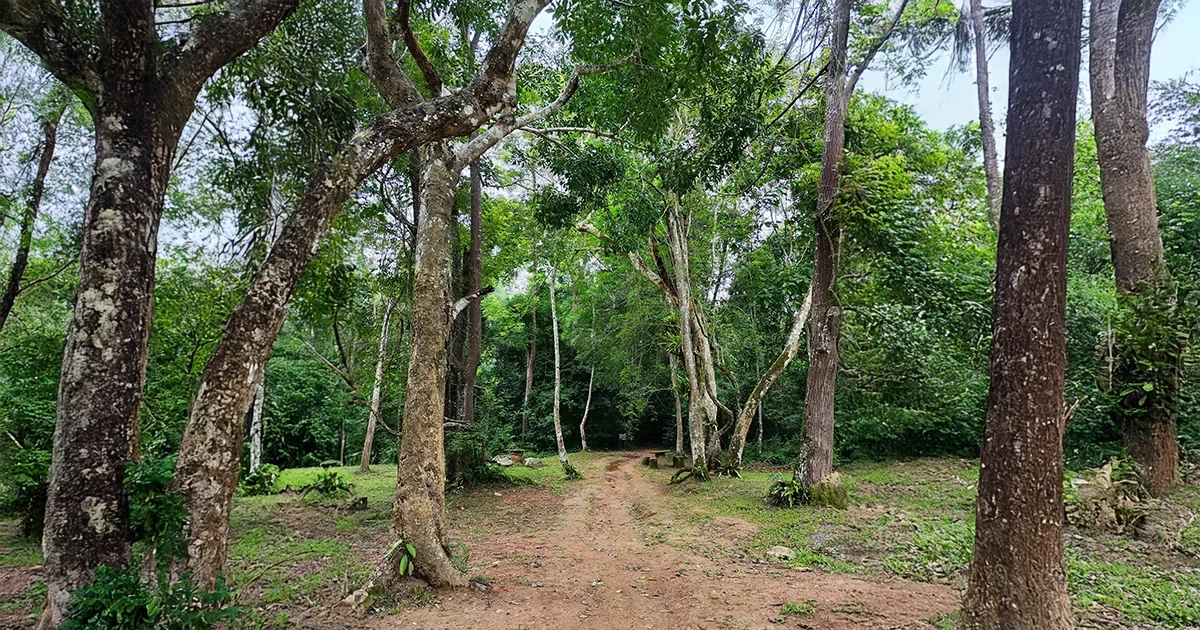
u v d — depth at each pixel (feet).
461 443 39.52
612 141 37.70
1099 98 28.84
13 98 25.99
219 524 12.44
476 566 20.47
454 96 17.03
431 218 19.52
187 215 28.81
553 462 66.39
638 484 44.65
